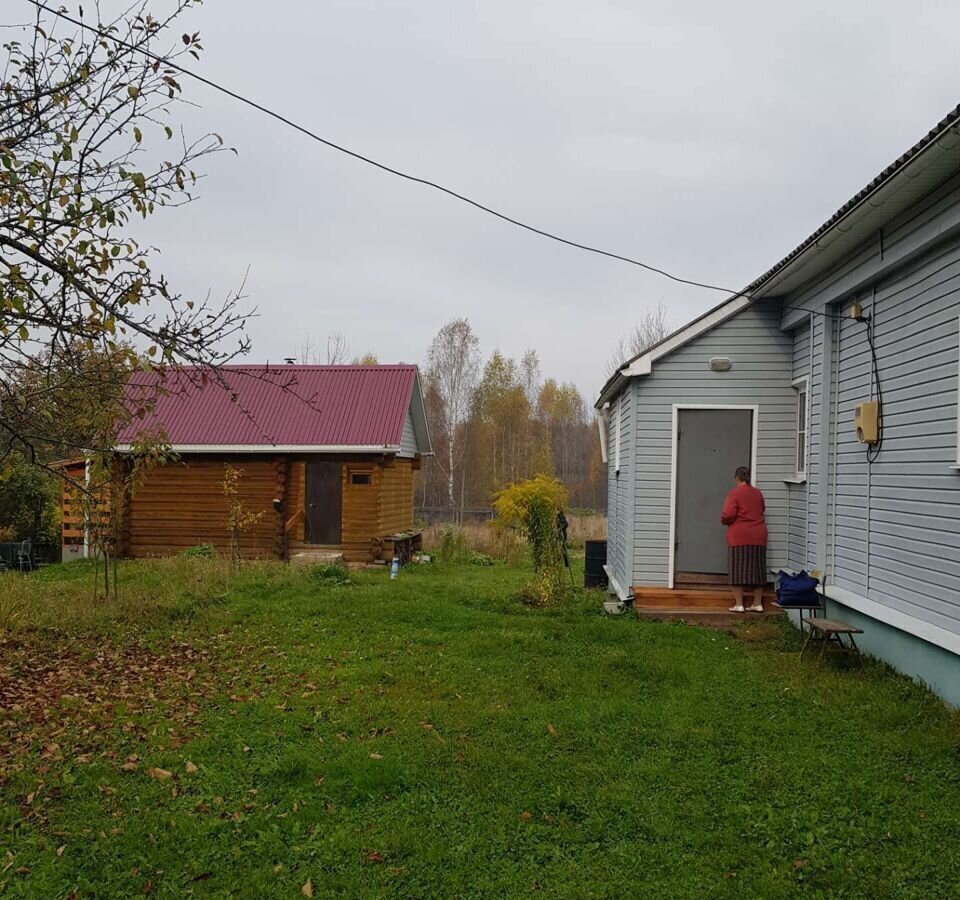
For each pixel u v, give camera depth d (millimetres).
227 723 5988
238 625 9492
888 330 7629
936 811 4547
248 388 19609
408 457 20625
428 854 4098
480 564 18859
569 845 4242
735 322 10680
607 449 15391
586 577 14656
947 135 5379
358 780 4914
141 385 5371
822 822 4461
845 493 8648
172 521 17906
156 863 3996
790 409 10578
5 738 5609
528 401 47531
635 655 8023
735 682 7070
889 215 7059
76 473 17172
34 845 4148
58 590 11492
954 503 6320
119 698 6602
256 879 3850
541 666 7609
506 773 5098
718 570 10836
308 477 18031
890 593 7488
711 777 5047
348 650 8281
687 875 3936
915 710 6172
